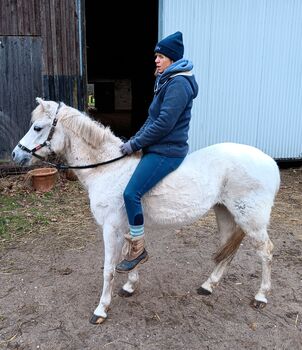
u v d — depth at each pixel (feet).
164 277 11.91
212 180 9.40
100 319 9.62
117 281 11.62
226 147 9.91
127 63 46.39
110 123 43.65
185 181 9.16
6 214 16.49
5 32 20.43
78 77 21.88
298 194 20.31
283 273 12.27
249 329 9.53
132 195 8.63
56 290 11.10
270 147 25.45
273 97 24.67
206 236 15.05
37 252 13.46
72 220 16.19
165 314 10.07
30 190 19.35
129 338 9.14
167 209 9.29
